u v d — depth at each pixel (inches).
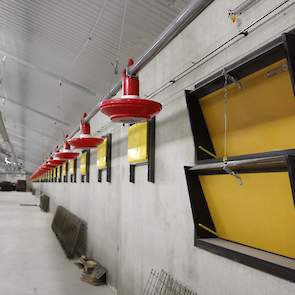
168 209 99.2
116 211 153.3
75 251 210.1
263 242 65.1
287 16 58.2
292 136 56.4
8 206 583.8
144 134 114.0
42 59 149.6
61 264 194.1
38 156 611.2
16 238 274.5
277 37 56.5
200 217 80.4
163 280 99.4
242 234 71.3
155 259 106.3
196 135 78.8
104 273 160.4
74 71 149.6
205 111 79.3
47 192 628.1
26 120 303.3
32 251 226.7
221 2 76.4
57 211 349.1
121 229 143.6
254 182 62.7
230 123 71.3
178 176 94.0
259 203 63.3
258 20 64.6
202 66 83.7
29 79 182.2
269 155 55.9
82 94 172.7
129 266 130.1
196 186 80.8
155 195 108.7
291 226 57.1
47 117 249.6
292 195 50.5
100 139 115.0
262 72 59.6
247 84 63.8
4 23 131.6
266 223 62.8
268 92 59.5
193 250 84.7
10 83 200.4
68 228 249.1
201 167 73.4
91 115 142.8
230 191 70.9
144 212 117.7
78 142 113.7
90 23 111.1
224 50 75.2
